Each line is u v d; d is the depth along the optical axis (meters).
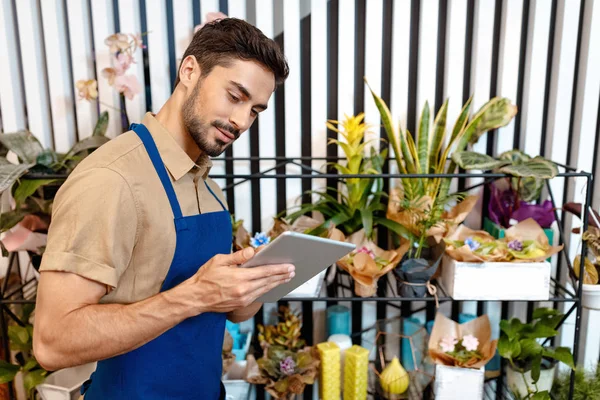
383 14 1.66
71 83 1.68
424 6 1.60
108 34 1.61
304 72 1.71
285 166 1.72
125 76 1.52
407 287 1.38
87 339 0.64
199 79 0.78
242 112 0.79
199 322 0.89
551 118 1.66
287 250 0.70
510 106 1.54
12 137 1.41
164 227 0.76
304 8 1.66
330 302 1.79
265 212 1.72
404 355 1.60
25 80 1.62
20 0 1.58
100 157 0.72
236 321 1.08
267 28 1.61
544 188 1.68
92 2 1.58
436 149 1.55
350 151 1.51
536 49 1.59
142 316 0.67
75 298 0.65
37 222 1.42
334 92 1.72
